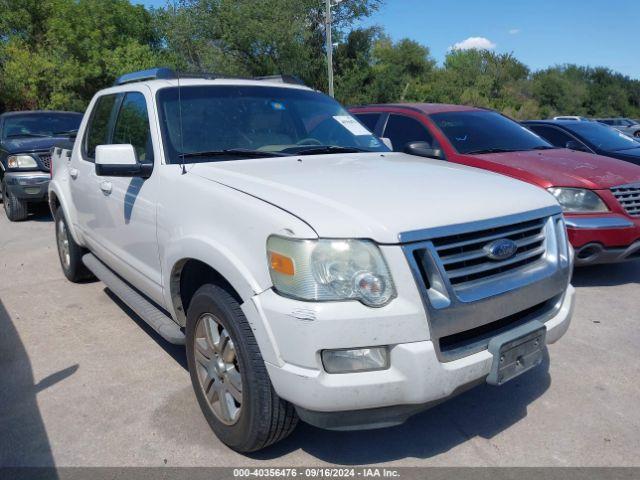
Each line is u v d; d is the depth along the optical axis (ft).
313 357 7.54
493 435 10.00
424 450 9.57
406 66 189.57
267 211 8.31
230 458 9.36
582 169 17.53
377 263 7.66
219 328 9.52
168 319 11.64
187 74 13.61
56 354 13.39
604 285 18.11
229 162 10.94
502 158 18.88
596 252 16.71
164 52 104.27
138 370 12.50
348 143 13.26
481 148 20.21
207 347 9.75
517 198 9.52
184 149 11.35
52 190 17.95
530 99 225.35
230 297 8.90
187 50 100.63
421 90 162.09
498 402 11.10
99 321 15.44
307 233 7.68
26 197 29.22
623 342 13.74
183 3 98.58
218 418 9.59
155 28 110.22
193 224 9.71
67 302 17.01
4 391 11.69
